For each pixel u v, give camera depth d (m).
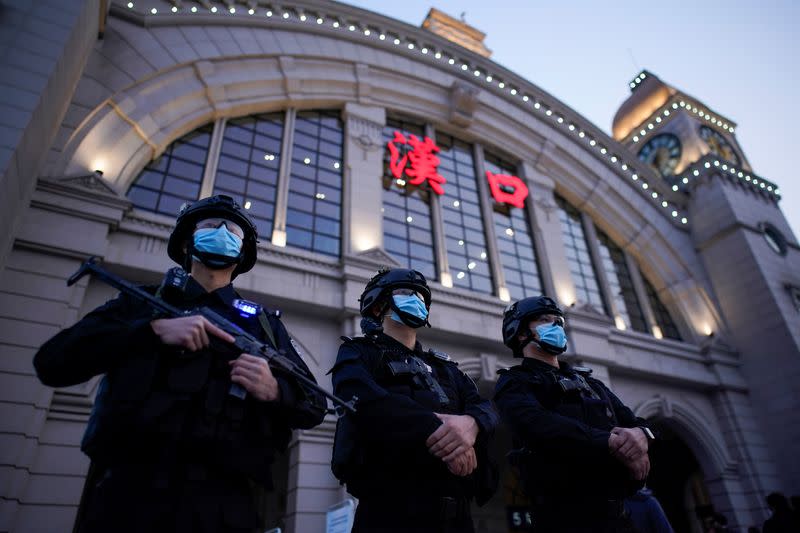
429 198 16.77
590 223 20.61
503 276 16.23
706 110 27.27
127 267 9.96
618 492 3.54
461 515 2.81
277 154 14.65
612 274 20.23
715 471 16.66
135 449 2.17
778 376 17.94
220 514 2.18
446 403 3.21
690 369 17.94
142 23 12.84
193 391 2.27
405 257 15.03
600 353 15.71
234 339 2.55
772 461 17.27
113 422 2.15
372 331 3.47
